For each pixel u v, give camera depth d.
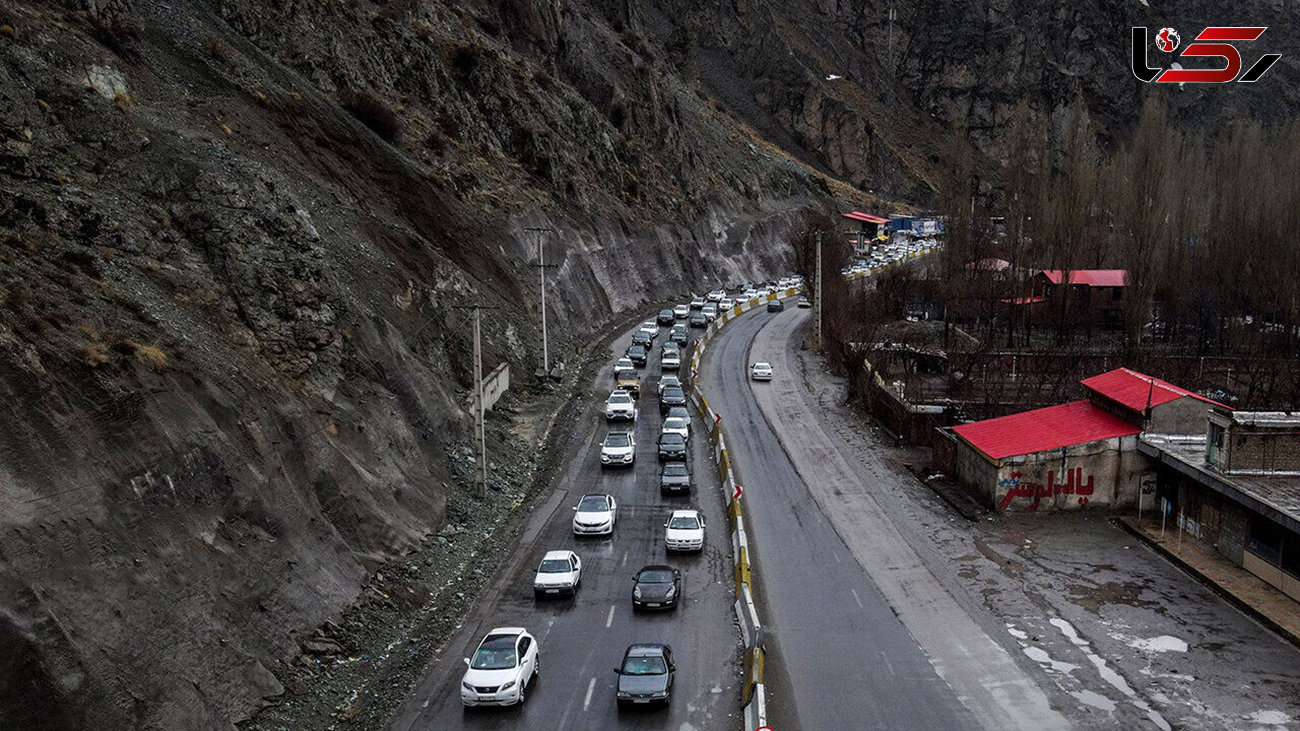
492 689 23.03
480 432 37.19
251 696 21.23
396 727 22.38
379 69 64.25
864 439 50.72
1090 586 31.61
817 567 33.44
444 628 27.58
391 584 28.59
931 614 29.53
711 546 35.28
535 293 65.06
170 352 24.59
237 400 25.69
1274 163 86.12
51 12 35.59
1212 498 34.34
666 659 24.31
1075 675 25.55
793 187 147.00
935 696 24.45
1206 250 86.38
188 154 31.94
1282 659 26.39
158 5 44.81
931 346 70.31
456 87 74.75
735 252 114.81
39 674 17.17
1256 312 77.00
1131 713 23.61
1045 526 37.44
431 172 60.97
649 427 52.25
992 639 27.77
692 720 22.86
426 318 43.56
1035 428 41.44
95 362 21.53
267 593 23.55
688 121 128.75
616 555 34.16
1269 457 33.16
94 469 20.28
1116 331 83.38
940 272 85.62
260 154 41.12
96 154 29.83
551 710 23.31
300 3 58.31
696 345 72.88
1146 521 37.47
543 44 96.94
